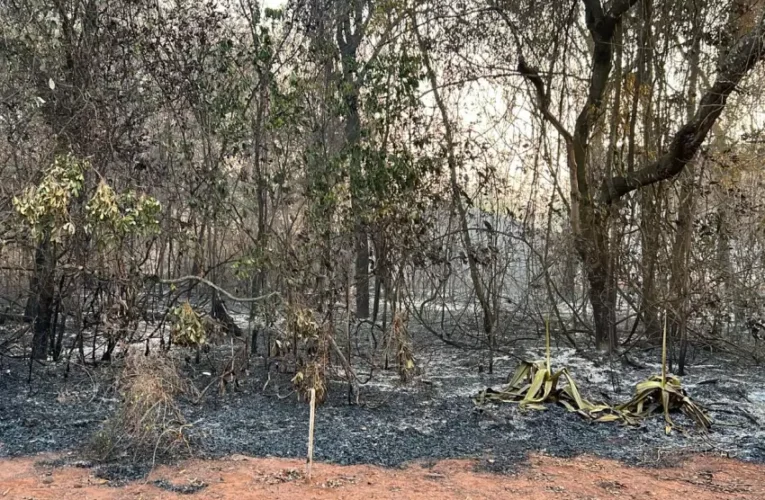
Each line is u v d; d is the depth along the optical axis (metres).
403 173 7.15
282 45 7.19
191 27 7.20
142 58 6.94
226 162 7.80
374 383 6.99
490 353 7.80
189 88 7.14
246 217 8.16
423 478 4.27
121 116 6.95
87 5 6.63
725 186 8.77
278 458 4.60
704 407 6.27
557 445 5.09
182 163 7.41
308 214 6.79
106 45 6.71
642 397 5.95
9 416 5.38
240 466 4.39
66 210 5.50
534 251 8.73
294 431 5.26
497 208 8.80
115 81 6.86
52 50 6.47
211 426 5.32
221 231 8.80
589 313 11.52
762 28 7.02
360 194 6.90
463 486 4.14
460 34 8.75
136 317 6.58
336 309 7.16
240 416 5.64
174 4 7.36
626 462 4.73
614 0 8.16
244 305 9.83
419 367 7.38
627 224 8.53
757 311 9.04
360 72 7.19
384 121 7.24
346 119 7.30
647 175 7.96
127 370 5.23
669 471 4.55
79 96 6.41
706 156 7.89
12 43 6.40
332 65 7.35
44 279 6.87
